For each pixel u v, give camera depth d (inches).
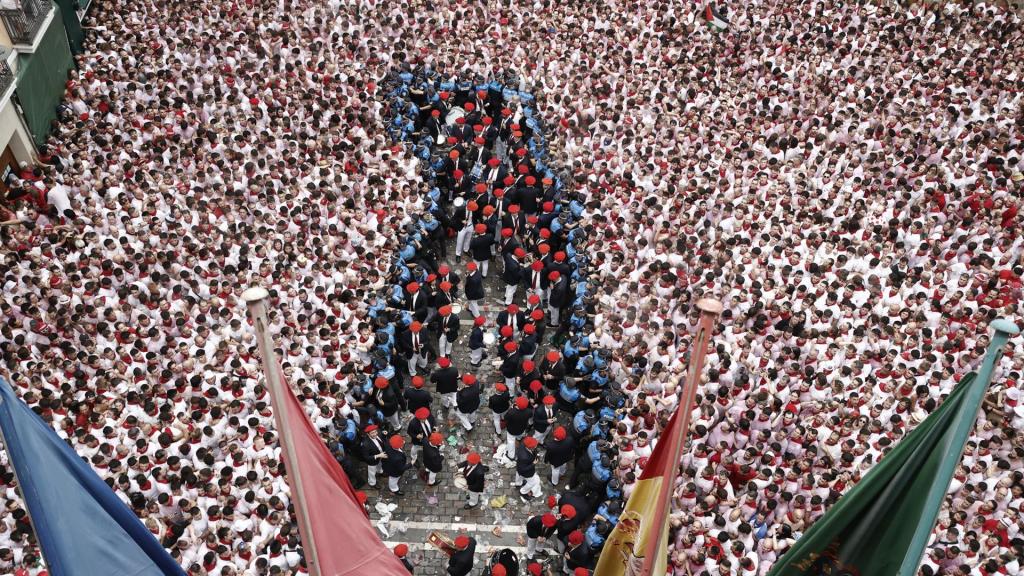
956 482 696.4
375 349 802.8
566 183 1033.5
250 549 631.2
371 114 1078.4
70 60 1077.8
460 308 971.3
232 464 674.2
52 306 796.6
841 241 925.8
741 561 643.5
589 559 681.6
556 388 834.8
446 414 855.7
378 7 1237.7
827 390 769.6
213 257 852.0
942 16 1337.4
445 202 1067.9
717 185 985.5
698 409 733.9
